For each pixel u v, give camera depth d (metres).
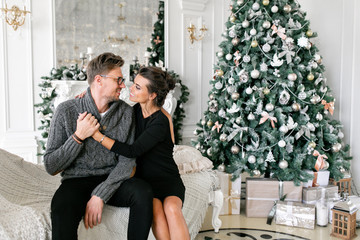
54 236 1.47
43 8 3.87
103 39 4.24
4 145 3.69
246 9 3.32
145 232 1.56
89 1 4.12
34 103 3.88
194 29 4.83
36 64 3.87
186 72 4.85
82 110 1.76
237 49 3.42
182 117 4.70
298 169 3.07
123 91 3.95
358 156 3.76
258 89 3.10
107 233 1.75
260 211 3.07
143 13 4.50
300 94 3.08
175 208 1.66
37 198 1.82
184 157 2.39
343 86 3.89
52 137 1.70
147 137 1.77
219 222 2.71
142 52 4.54
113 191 1.66
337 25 3.94
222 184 3.14
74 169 1.75
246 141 3.21
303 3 4.37
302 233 2.71
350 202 2.65
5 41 3.69
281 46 3.18
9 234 1.37
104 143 1.70
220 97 3.44
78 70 3.83
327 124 3.30
